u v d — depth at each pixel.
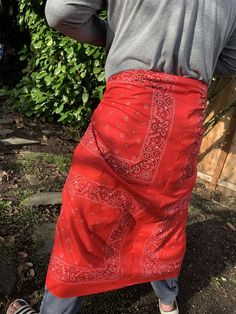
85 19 1.40
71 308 1.68
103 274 1.64
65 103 3.81
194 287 2.41
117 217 1.56
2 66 4.86
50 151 3.48
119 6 1.42
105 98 1.53
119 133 1.47
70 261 1.56
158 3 1.36
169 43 1.39
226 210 3.15
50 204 2.72
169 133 1.49
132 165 1.50
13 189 2.83
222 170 3.30
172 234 1.73
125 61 1.45
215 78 3.13
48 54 3.77
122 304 2.18
